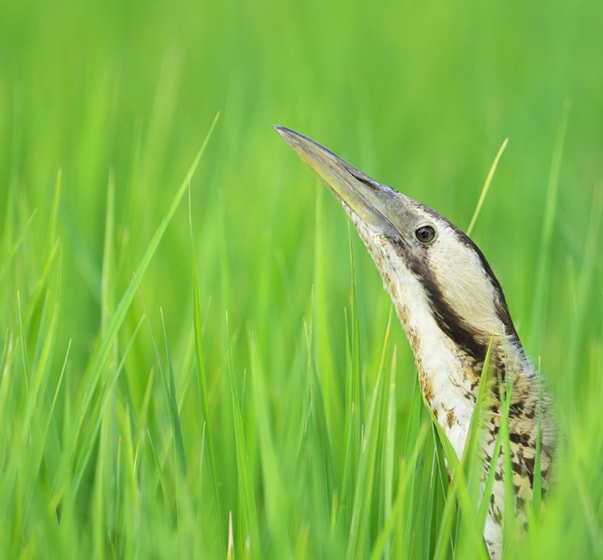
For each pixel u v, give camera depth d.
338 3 30.30
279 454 9.77
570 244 13.30
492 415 9.02
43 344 9.34
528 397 9.08
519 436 8.94
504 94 21.98
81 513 9.23
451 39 27.73
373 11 29.86
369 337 12.26
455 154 19.08
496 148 17.45
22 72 23.02
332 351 11.24
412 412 8.68
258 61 24.55
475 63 25.17
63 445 9.02
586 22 29.19
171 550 7.53
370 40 27.48
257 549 7.69
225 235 11.87
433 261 9.56
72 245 12.33
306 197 14.58
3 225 14.41
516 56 26.16
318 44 26.36
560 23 28.97
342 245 13.98
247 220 14.38
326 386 9.98
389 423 8.11
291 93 20.16
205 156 17.73
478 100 21.61
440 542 7.56
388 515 7.85
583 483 7.66
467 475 7.91
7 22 27.70
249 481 7.88
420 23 28.88
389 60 25.94
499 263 14.66
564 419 9.53
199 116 20.69
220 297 12.77
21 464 7.99
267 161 16.06
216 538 8.13
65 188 15.12
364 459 8.01
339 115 19.94
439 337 9.42
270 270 12.84
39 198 15.05
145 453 8.59
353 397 8.91
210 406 10.23
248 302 12.77
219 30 27.73
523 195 15.81
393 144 19.70
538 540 7.06
